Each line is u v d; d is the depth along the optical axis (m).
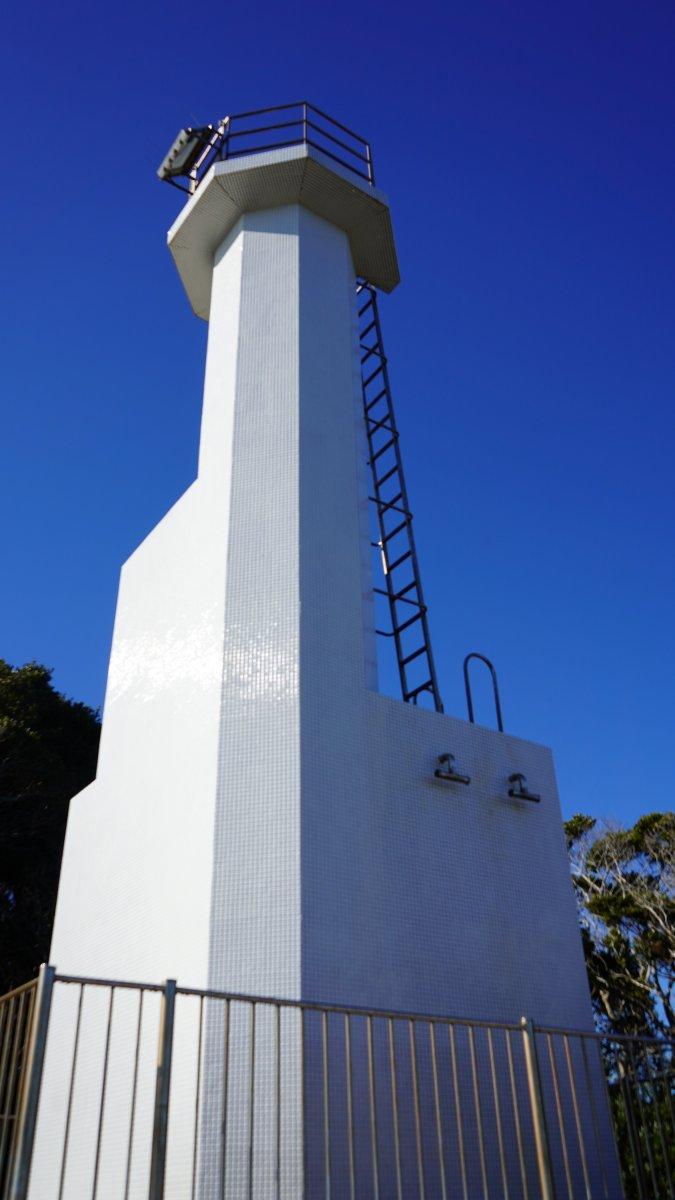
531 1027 5.97
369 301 14.59
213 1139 6.68
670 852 25.83
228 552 9.98
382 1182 7.00
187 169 14.11
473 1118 7.79
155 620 10.96
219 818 8.29
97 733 23.50
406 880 8.66
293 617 9.45
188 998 7.51
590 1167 8.08
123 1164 7.40
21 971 18.31
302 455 10.66
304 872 8.00
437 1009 8.13
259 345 11.65
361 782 8.91
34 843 19.64
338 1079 7.21
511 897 9.37
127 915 8.98
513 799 10.08
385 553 12.50
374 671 9.95
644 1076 6.35
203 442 11.52
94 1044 8.61
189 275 13.98
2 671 21.97
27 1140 4.37
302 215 12.92
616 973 23.34
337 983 7.66
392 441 13.32
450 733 9.98
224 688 9.05
